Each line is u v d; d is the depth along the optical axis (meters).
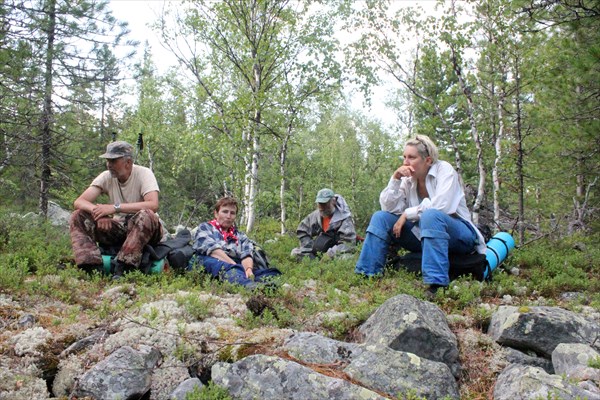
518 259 7.57
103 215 6.28
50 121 13.76
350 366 3.94
